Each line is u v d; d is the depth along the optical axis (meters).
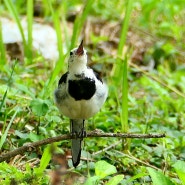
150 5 16.98
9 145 9.79
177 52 15.92
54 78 10.88
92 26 16.83
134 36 16.73
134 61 15.75
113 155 9.85
